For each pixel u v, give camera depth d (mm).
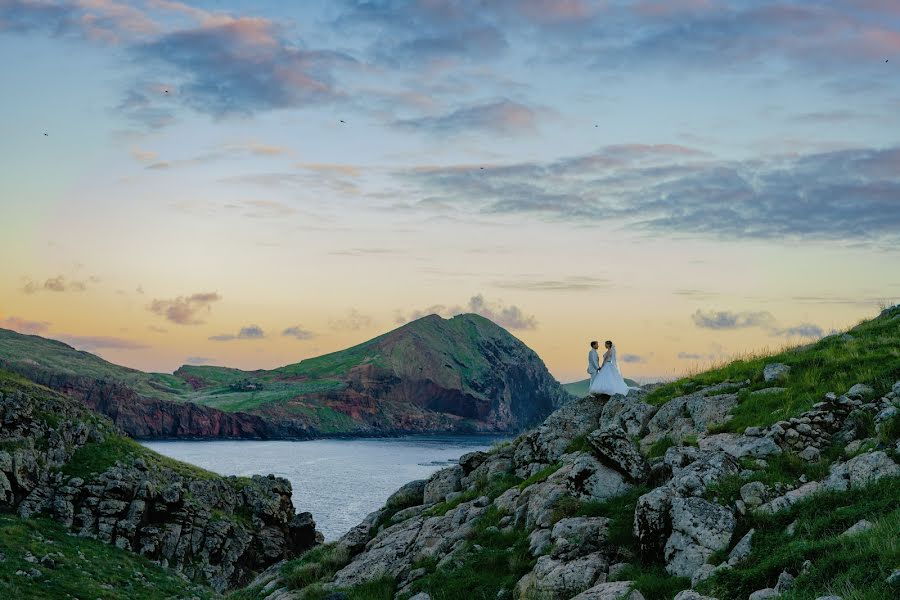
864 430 19984
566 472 26141
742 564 15469
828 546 14195
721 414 25250
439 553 25797
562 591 18188
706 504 17766
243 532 81938
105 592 50781
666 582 16391
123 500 72500
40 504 68188
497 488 29969
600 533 20250
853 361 25078
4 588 44750
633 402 30703
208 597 63031
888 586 11633
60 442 76875
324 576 30000
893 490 15852
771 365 27500
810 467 19000
